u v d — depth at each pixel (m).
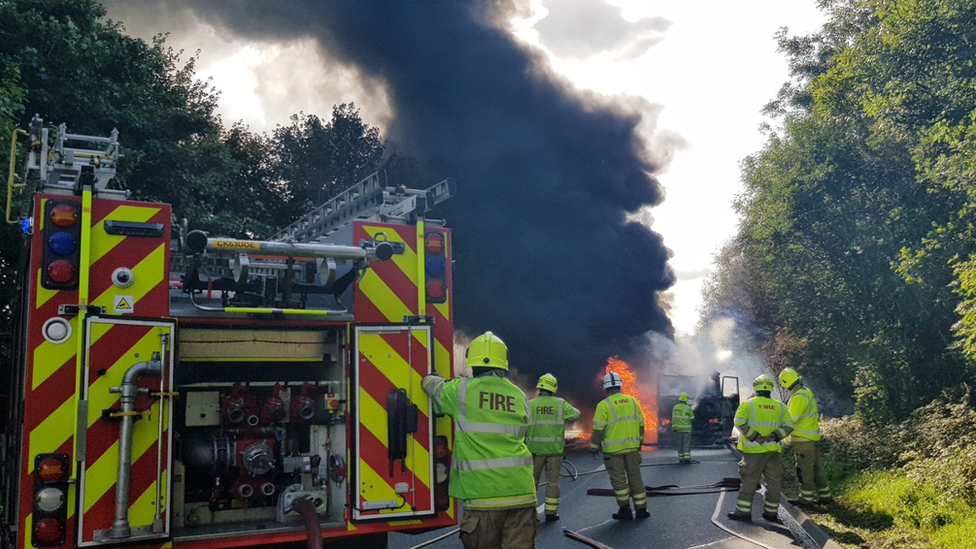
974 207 13.11
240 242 4.94
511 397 5.16
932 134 12.96
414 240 5.62
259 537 4.98
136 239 4.67
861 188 20.55
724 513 10.62
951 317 17.62
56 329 4.42
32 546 4.21
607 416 10.30
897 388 19.86
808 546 8.49
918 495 9.88
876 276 20.66
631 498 11.43
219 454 5.27
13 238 10.04
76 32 13.13
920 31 13.72
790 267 25.92
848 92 18.47
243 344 5.36
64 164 4.79
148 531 4.43
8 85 10.66
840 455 15.90
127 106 14.69
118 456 4.39
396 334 5.36
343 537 5.52
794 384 11.22
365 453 5.17
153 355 4.56
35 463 4.28
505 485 4.96
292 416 5.47
